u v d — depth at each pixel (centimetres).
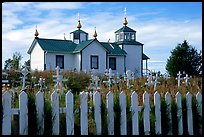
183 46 3772
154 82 1357
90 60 4284
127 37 4759
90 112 676
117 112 686
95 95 675
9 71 1669
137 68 4731
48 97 702
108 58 4450
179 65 3688
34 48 4391
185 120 753
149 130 709
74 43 4469
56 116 644
